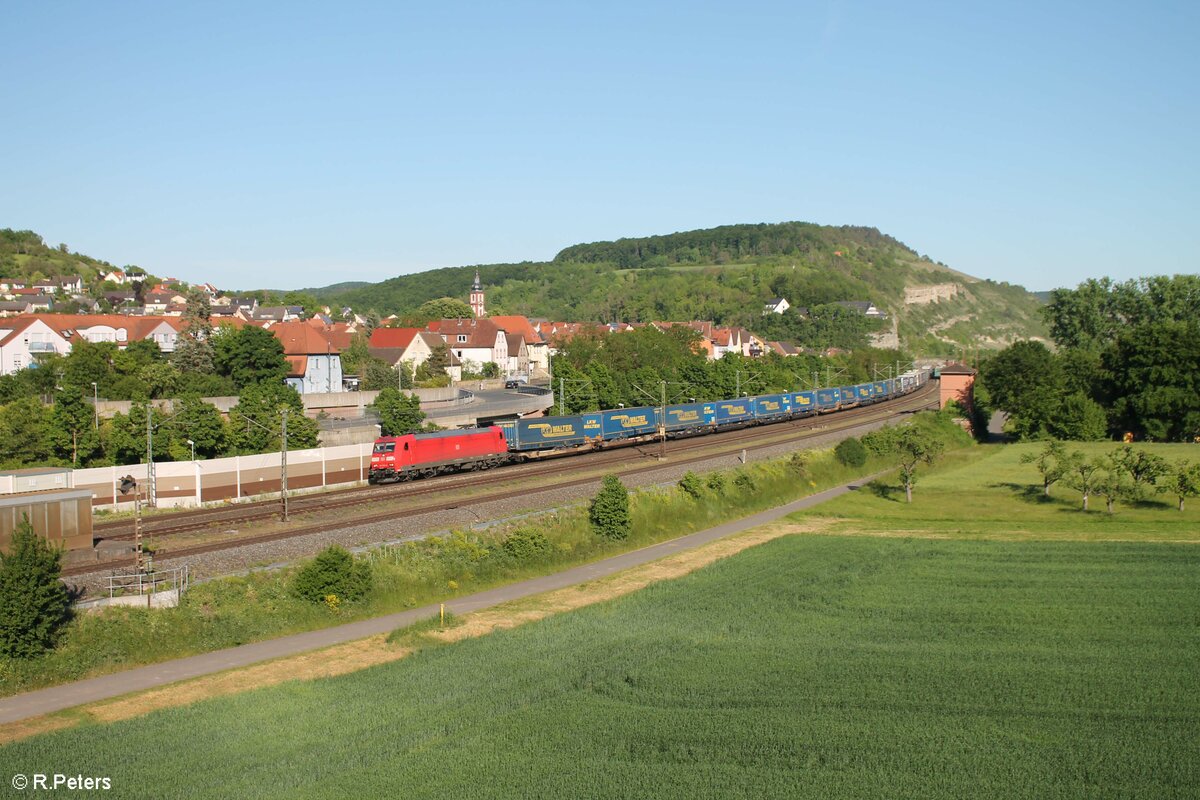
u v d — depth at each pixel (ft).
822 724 115.85
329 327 625.82
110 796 96.02
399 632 151.53
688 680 130.62
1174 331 384.27
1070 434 392.27
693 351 596.29
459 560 186.29
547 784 100.48
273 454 239.09
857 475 320.09
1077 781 101.81
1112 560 197.57
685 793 98.94
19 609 128.67
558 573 195.31
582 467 295.48
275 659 140.46
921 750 108.78
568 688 127.95
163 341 466.70
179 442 260.62
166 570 159.43
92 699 123.85
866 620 159.22
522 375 610.65
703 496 254.68
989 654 140.97
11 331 433.07
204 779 100.22
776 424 438.40
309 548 180.96
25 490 185.47
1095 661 137.69
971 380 471.21
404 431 314.35
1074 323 546.67
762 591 177.37
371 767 103.96
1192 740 111.45
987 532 230.89
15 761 103.91
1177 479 251.19
